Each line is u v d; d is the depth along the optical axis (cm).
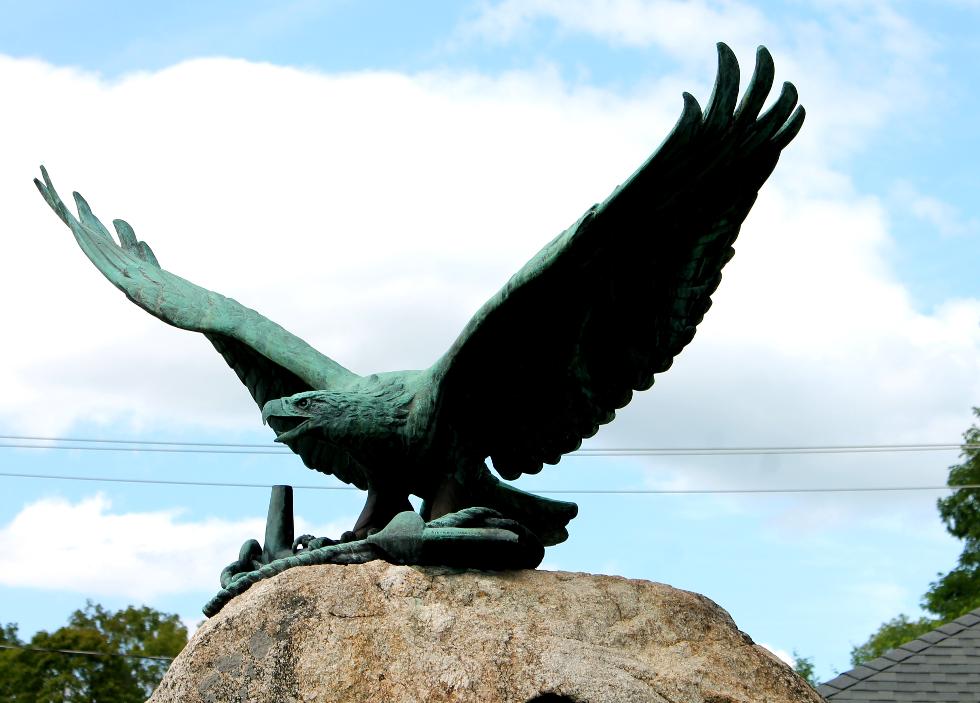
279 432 843
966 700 1443
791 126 785
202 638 777
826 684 1516
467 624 761
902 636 3078
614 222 769
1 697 2314
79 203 1034
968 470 3100
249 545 871
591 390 836
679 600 804
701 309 829
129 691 2380
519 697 732
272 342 911
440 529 792
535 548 825
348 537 844
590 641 768
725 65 746
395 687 741
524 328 802
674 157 755
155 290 952
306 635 761
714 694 757
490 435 843
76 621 2436
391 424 830
